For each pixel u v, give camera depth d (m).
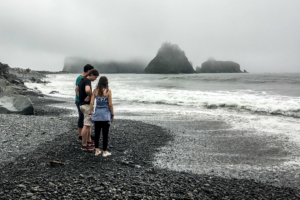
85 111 5.01
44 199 2.94
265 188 3.76
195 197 3.32
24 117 8.05
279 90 21.84
